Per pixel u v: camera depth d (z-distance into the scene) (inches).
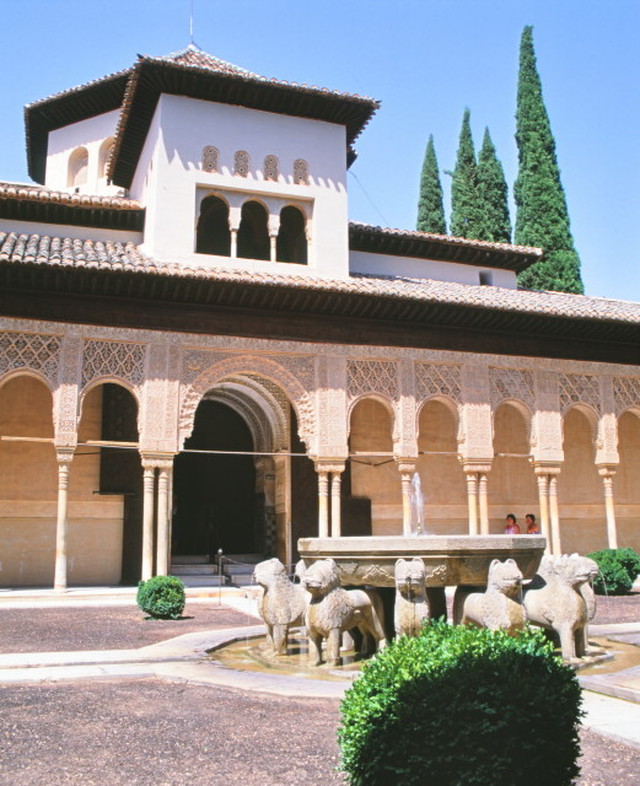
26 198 644.1
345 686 235.5
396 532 772.0
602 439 738.8
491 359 705.6
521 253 829.2
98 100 841.5
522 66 1193.4
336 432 642.2
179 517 856.9
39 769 162.2
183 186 658.2
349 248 776.9
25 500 654.5
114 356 598.2
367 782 129.8
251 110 693.3
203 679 247.9
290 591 298.2
